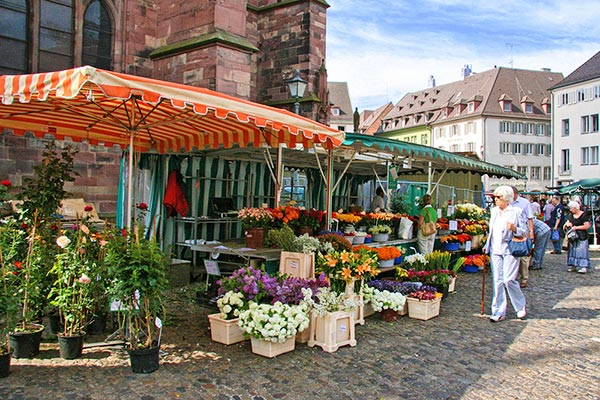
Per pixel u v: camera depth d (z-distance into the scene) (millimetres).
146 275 5051
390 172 13992
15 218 6141
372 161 12711
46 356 5406
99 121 6758
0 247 5230
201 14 12523
